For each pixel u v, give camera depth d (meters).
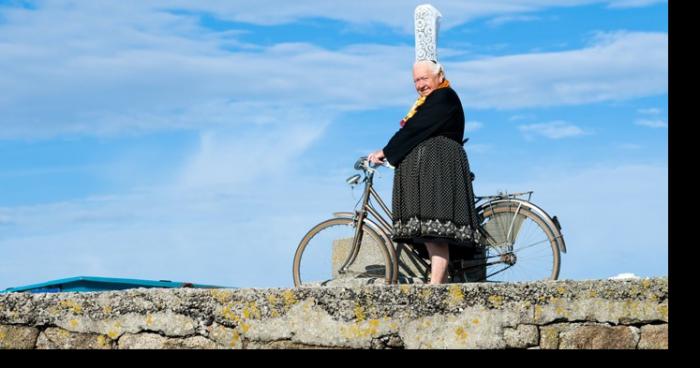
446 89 10.26
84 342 7.46
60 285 10.96
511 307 7.04
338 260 11.46
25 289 11.27
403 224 10.09
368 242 11.36
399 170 10.20
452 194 9.95
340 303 7.14
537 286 7.07
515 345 7.02
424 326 7.06
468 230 9.99
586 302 7.04
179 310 7.35
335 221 11.41
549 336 7.03
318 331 7.14
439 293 7.08
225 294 7.31
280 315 7.20
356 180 11.27
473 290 7.07
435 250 10.07
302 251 11.55
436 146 10.03
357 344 7.08
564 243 10.86
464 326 7.04
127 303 7.43
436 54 10.60
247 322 7.24
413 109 10.39
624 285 7.05
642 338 7.02
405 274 11.30
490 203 11.14
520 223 11.03
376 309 7.10
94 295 7.50
